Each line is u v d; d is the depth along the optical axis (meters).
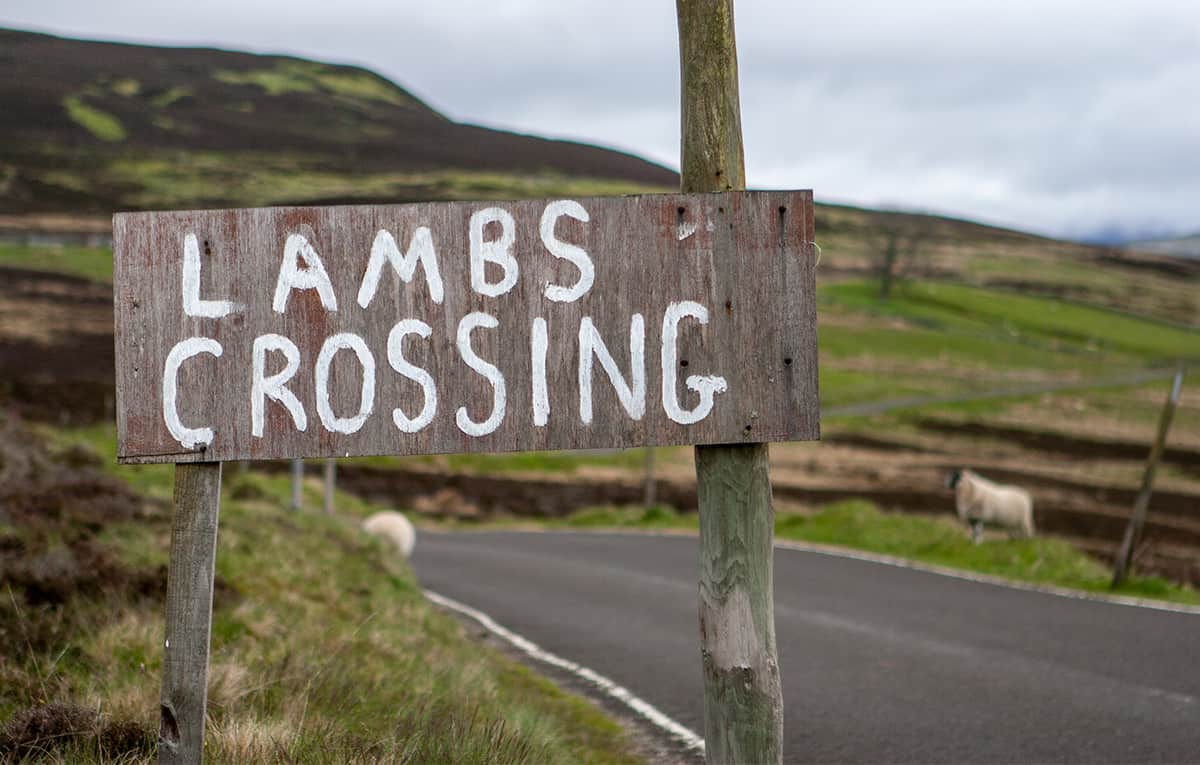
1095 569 19.31
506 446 4.07
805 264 4.13
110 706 5.80
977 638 12.77
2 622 7.18
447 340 4.07
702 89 4.18
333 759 5.18
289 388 4.01
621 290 4.10
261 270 4.02
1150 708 9.37
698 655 12.35
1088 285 185.00
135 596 8.52
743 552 4.12
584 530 35.59
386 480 50.78
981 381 89.75
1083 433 70.38
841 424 69.31
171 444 3.96
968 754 8.12
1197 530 37.78
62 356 66.06
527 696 9.86
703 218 4.11
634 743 8.65
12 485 11.84
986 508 23.50
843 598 16.14
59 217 156.00
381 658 8.80
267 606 9.49
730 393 4.11
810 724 9.06
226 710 5.91
